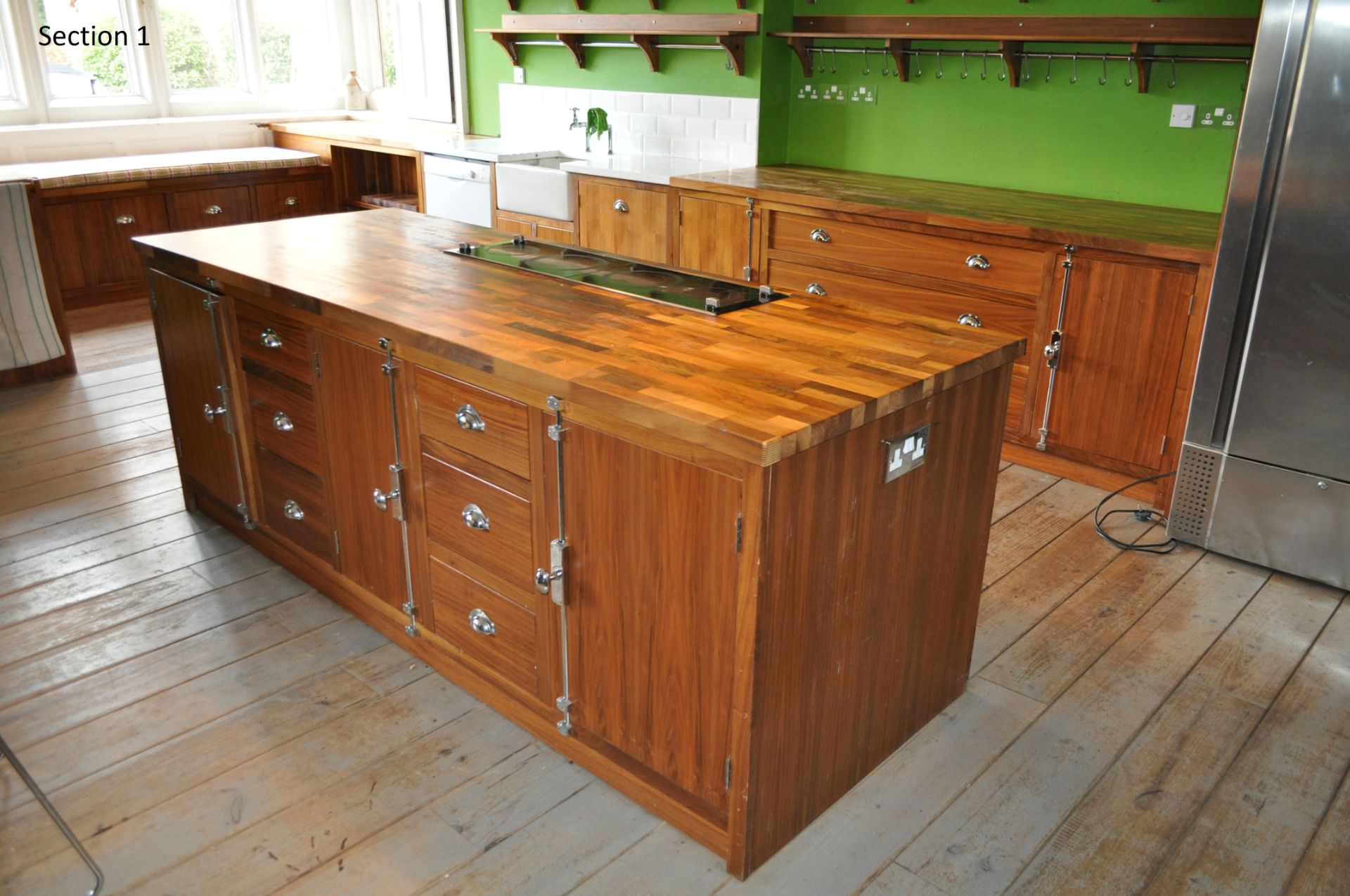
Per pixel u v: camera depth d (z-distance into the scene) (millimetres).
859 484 1777
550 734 2186
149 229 5805
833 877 1860
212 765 2127
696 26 4770
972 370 1937
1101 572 2996
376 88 7340
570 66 5691
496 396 1979
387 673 2461
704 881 1848
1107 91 3961
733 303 2303
